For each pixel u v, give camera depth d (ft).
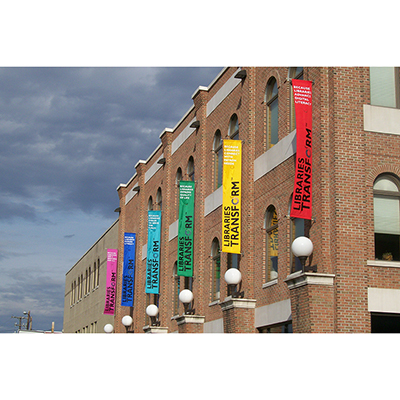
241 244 73.72
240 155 74.59
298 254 55.11
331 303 53.93
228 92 84.33
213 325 82.48
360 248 54.90
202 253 88.99
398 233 57.62
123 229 141.38
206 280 86.84
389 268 55.83
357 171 56.29
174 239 103.09
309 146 57.93
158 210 111.96
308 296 53.72
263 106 73.51
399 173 57.98
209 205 88.48
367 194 56.65
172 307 101.04
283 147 67.05
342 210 55.26
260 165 72.38
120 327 135.33
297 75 66.44
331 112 57.41
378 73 60.13
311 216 57.47
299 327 55.26
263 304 68.33
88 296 176.04
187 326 85.46
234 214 72.95
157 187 116.67
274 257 68.59
